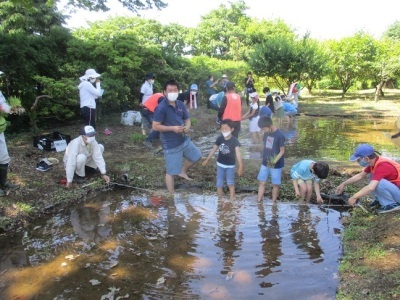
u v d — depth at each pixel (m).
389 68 22.80
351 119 16.25
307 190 6.14
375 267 4.08
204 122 14.09
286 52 22.52
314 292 3.81
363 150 5.35
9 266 4.43
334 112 18.20
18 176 6.96
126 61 11.84
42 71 10.79
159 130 6.14
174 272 4.25
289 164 8.16
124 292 3.88
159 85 13.98
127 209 6.15
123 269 4.33
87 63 11.68
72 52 11.68
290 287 3.92
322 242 4.94
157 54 13.94
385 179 5.39
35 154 8.37
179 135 6.34
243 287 3.93
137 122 12.41
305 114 17.75
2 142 6.17
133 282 4.06
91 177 7.36
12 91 9.82
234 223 5.55
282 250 4.74
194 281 4.06
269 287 3.93
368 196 6.17
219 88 18.62
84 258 4.59
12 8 12.67
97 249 4.82
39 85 10.38
